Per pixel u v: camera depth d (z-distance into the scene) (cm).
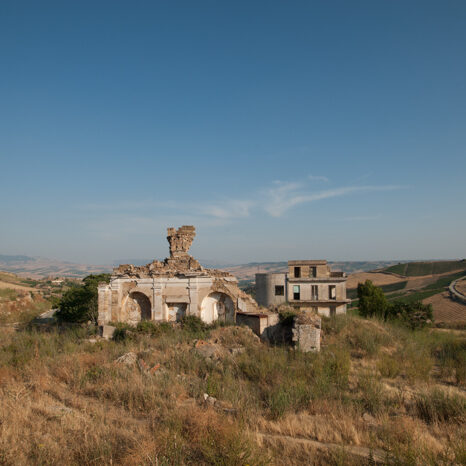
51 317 4291
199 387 1337
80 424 981
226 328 2311
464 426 1055
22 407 1094
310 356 1867
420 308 4922
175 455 786
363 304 5150
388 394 1363
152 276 2988
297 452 876
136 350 1947
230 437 836
